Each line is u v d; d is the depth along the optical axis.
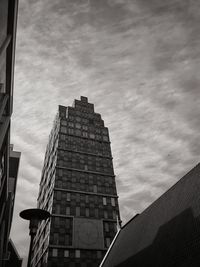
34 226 13.69
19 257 65.19
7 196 39.66
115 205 92.50
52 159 110.06
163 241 27.83
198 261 20.17
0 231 42.22
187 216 26.42
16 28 23.31
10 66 23.94
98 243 77.12
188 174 33.94
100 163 107.94
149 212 39.03
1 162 31.23
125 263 34.09
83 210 85.56
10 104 28.16
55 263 69.12
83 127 123.00
